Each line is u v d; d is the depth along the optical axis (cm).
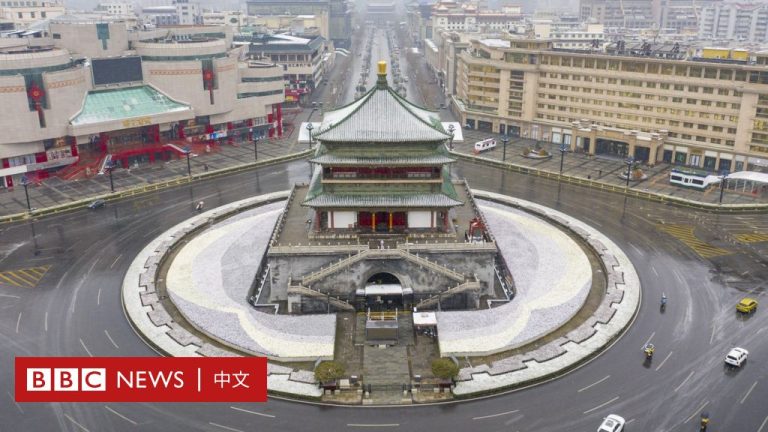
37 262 11462
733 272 11019
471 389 7669
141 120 17062
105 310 9738
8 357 8444
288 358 8369
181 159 18150
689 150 17375
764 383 7825
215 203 14612
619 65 18225
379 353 8612
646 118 18038
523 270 10975
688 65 16888
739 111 16250
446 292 9869
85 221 13525
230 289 10350
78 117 16212
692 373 8050
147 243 12281
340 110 11588
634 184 15888
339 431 7025
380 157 10069
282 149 19462
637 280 10562
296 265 9981
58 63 15838
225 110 19225
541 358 8306
